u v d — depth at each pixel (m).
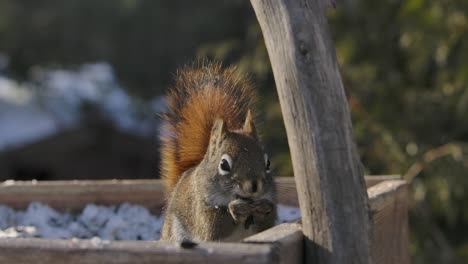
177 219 5.72
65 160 20.14
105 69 19.41
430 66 13.34
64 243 4.43
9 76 18.84
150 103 18.39
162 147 6.33
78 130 20.08
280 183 6.94
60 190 7.66
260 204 5.01
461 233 13.43
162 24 16.77
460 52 11.77
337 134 4.73
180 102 6.34
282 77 4.80
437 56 11.76
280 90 4.83
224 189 5.18
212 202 5.27
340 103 4.78
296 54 4.74
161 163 6.35
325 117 4.72
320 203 4.72
